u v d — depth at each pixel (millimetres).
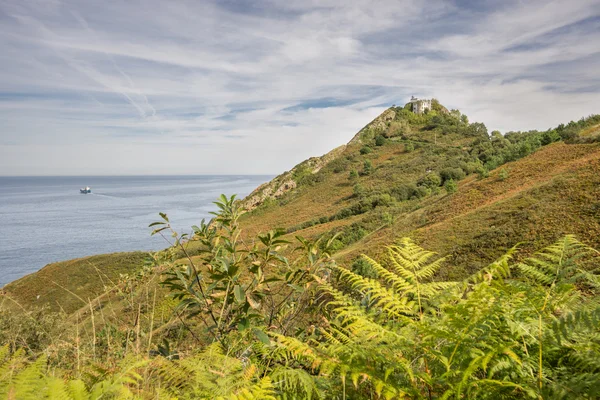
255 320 2715
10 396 864
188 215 112000
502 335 1265
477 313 1234
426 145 82625
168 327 2539
